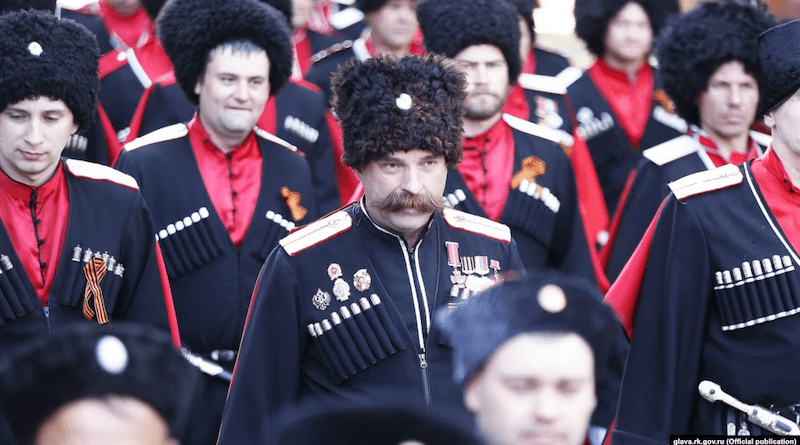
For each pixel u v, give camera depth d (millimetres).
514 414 8305
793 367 13664
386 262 13352
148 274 15266
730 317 13984
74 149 19875
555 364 8266
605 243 20344
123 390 6711
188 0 18266
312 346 13336
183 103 20891
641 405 14203
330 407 6227
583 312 8375
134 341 6848
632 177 19828
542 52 27359
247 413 13070
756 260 13922
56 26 14641
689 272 14148
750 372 13805
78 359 6691
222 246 17656
